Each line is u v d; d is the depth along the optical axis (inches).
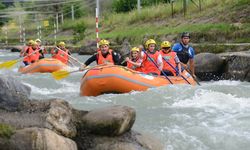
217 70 519.2
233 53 522.3
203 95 337.7
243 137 228.2
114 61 441.7
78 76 540.1
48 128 181.8
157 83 393.4
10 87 202.1
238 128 244.1
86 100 353.1
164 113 288.5
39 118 186.5
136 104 326.3
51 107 195.5
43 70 593.3
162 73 425.4
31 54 628.7
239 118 266.7
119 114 197.2
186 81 418.0
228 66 509.0
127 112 201.3
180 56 448.5
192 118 271.3
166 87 367.9
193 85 390.6
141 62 433.1
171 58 426.9
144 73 398.6
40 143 167.3
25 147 166.4
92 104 331.6
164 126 252.7
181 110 296.7
